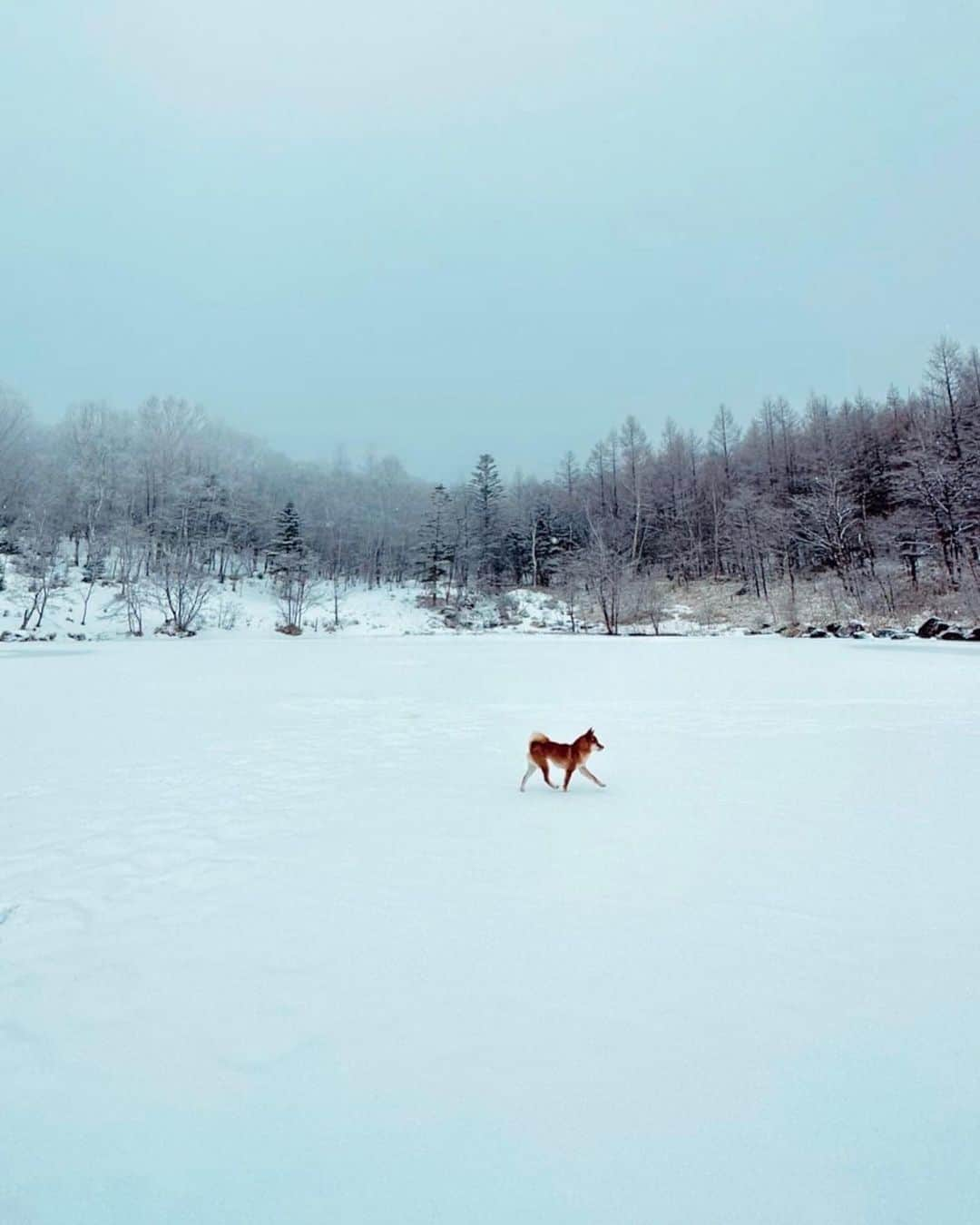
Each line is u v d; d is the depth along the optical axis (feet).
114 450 189.06
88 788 20.93
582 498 202.90
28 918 11.76
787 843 14.96
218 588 168.86
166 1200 5.74
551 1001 8.75
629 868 13.61
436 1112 6.73
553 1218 5.45
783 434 188.14
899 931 10.67
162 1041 8.09
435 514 191.52
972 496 118.42
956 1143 6.21
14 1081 7.39
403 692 45.42
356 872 13.69
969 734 27.50
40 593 132.16
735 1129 6.41
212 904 12.23
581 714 35.04
